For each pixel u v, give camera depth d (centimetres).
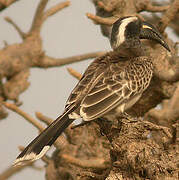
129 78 1380
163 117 1689
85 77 1370
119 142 1280
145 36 1581
